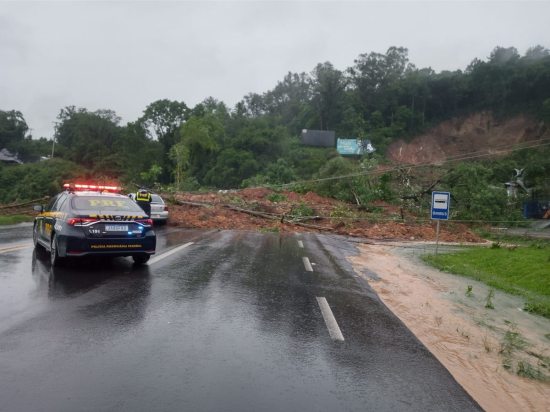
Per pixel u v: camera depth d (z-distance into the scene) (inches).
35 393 128.2
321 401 133.3
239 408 125.2
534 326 263.7
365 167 1338.6
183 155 2503.7
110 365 149.6
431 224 924.6
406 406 135.4
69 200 329.7
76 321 194.9
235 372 149.8
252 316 219.0
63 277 284.4
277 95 5305.1
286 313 230.2
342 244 627.8
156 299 239.5
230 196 1104.8
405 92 4279.0
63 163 2598.4
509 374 176.4
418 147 3754.9
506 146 3253.0
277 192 1212.5
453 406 138.9
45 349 161.0
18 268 309.7
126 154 2925.7
